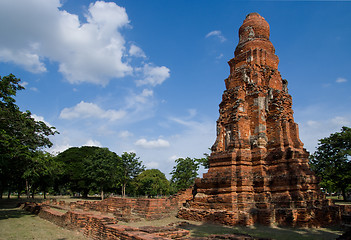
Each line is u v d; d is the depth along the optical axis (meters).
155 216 22.66
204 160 47.88
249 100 24.91
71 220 16.58
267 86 25.20
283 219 18.28
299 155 21.52
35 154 31.69
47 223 19.41
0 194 43.50
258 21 28.06
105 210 28.31
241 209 19.86
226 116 25.48
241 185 20.95
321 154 47.78
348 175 42.16
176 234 12.98
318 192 20.66
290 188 19.97
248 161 22.61
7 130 26.48
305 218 17.48
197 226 18.52
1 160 22.94
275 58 27.45
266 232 15.98
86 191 63.41
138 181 68.69
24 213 26.52
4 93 24.77
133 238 10.26
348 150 43.22
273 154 21.98
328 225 18.16
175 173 51.41
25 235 14.62
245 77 25.59
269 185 21.11
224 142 25.06
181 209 23.11
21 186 53.75
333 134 46.62
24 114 30.81
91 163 53.31
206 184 23.05
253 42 27.05
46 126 39.31
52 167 39.09
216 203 21.30
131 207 25.50
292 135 23.22
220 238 12.16
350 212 21.45
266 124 24.08
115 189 66.88
